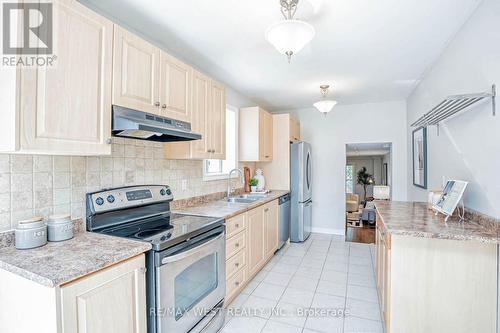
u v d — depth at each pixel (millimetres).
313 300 2535
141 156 2201
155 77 1875
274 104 4820
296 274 3129
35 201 1494
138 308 1379
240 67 3012
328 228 5004
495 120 1623
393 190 4551
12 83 1107
